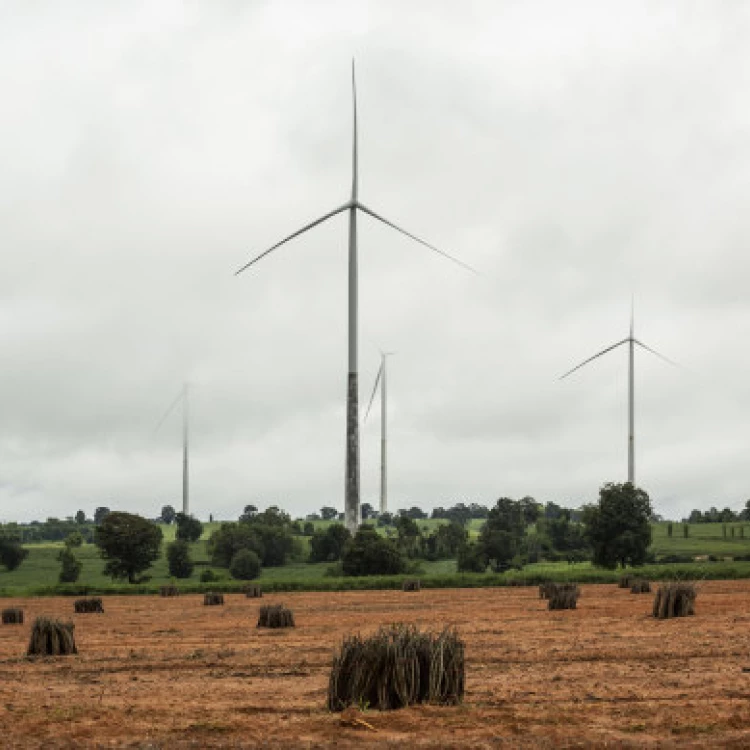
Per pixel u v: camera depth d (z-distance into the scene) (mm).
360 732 31969
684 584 83438
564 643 63562
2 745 30906
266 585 169500
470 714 34812
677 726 32469
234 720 35188
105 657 64125
